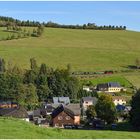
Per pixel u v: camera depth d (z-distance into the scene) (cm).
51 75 19300
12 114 10406
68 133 3888
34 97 17538
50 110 12788
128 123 8956
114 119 10106
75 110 12131
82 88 19062
